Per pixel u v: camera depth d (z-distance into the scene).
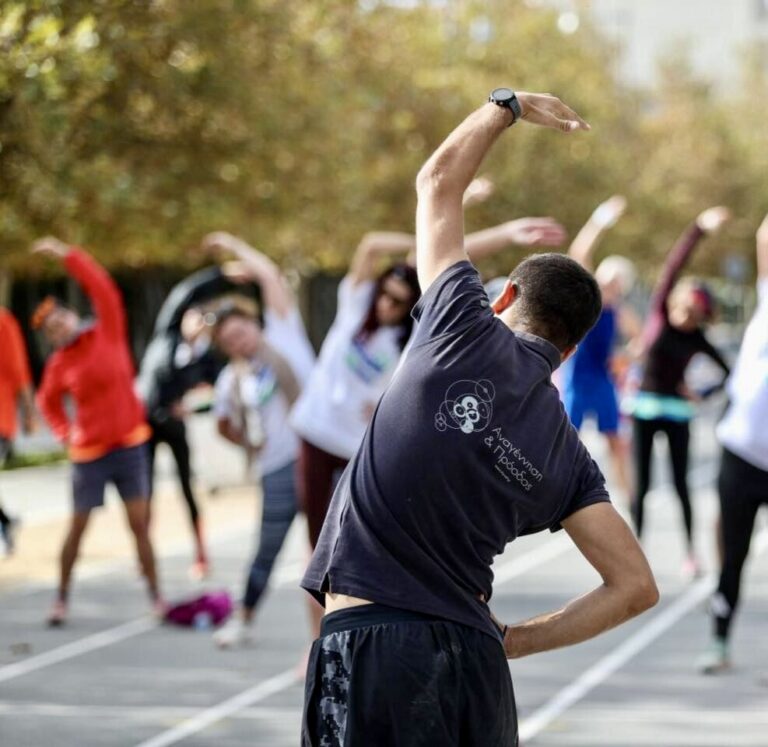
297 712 11.16
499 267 46.62
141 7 21.88
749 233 76.75
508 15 50.12
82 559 18.56
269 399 12.86
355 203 34.91
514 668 12.54
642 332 20.42
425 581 5.18
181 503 24.67
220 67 24.98
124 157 24.61
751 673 12.28
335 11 31.66
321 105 30.20
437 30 44.44
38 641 13.80
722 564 12.16
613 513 5.38
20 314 50.88
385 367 11.23
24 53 17.52
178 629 14.34
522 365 5.33
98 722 10.86
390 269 11.25
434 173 5.57
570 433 5.43
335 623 5.20
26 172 20.58
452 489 5.17
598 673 12.33
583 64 55.00
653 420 16.91
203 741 10.34
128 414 14.58
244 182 28.23
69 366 14.51
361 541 5.21
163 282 55.16
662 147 74.88
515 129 49.12
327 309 63.94
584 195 52.41
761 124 81.31
